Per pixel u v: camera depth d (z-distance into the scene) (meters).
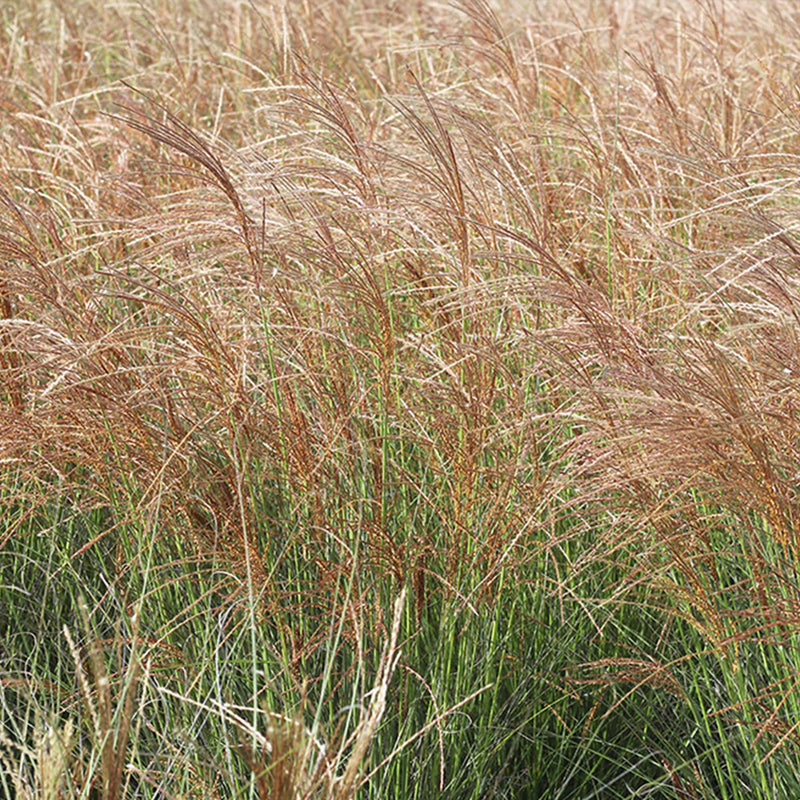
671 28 6.04
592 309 2.96
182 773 2.71
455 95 4.88
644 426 2.67
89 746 2.97
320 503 2.93
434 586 3.07
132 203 3.86
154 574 3.03
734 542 3.02
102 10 7.61
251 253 2.86
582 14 6.59
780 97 4.25
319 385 3.01
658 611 3.16
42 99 5.54
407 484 3.02
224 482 2.96
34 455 3.25
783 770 2.79
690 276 3.22
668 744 3.02
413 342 3.16
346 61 6.14
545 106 5.20
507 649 3.06
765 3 6.21
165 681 2.93
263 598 2.84
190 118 5.11
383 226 3.21
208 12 7.23
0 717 2.77
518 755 3.06
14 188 4.23
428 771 2.83
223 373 2.97
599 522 3.15
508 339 3.14
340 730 2.78
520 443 3.05
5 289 3.31
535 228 3.41
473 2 4.65
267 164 3.16
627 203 3.99
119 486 3.16
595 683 3.06
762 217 2.87
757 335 2.85
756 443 2.55
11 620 3.40
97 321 3.26
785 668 2.75
